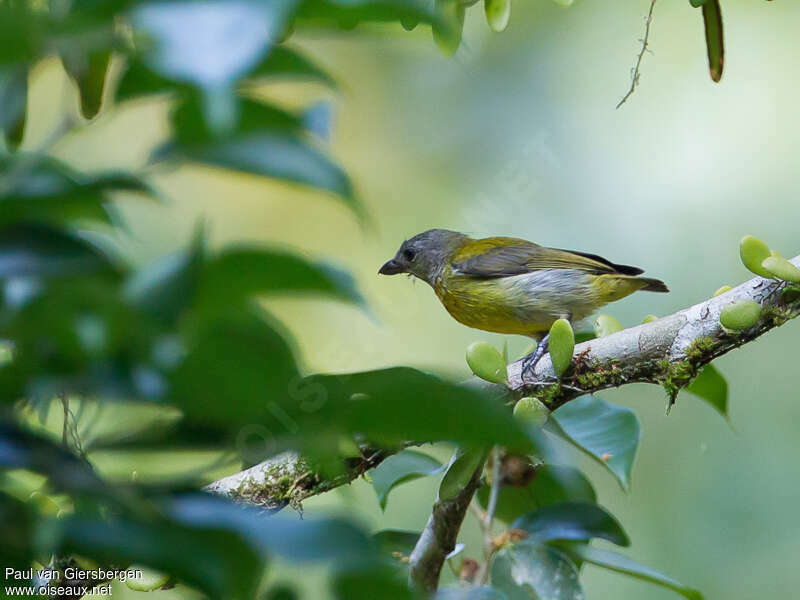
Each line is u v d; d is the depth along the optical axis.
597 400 6.77
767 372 10.85
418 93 13.37
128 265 2.34
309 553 1.83
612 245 11.92
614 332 6.45
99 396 2.05
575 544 6.52
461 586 6.23
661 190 12.20
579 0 13.31
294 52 2.32
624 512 10.52
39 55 1.89
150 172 2.27
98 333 2.04
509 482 6.70
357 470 5.17
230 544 1.84
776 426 10.57
